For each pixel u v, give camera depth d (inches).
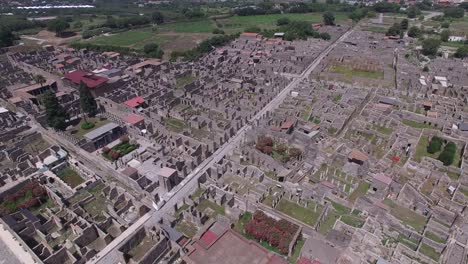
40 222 2810.0
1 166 3592.5
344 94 5246.1
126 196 3070.9
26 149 3998.5
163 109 4756.4
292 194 3036.4
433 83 5762.8
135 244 2647.6
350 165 3380.9
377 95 5251.0
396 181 3142.2
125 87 5669.3
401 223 2699.3
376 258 2368.4
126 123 4323.3
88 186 3243.1
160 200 3078.2
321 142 3914.9
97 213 2945.4
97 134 3986.2
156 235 2674.7
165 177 3129.9
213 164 3474.4
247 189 3198.8
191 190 3223.4
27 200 3065.9
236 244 2409.0
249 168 3395.7
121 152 3821.4
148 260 2410.2
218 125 4397.1
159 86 5644.7
